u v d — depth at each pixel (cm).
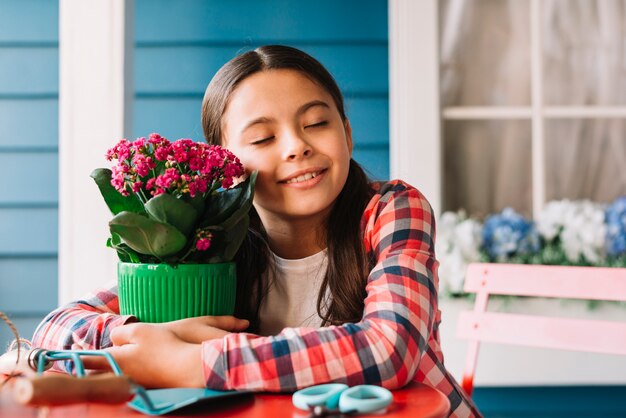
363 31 256
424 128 236
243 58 111
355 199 115
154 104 258
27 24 262
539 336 136
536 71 243
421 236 106
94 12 222
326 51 256
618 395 239
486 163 245
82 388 65
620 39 246
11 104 262
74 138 222
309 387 80
